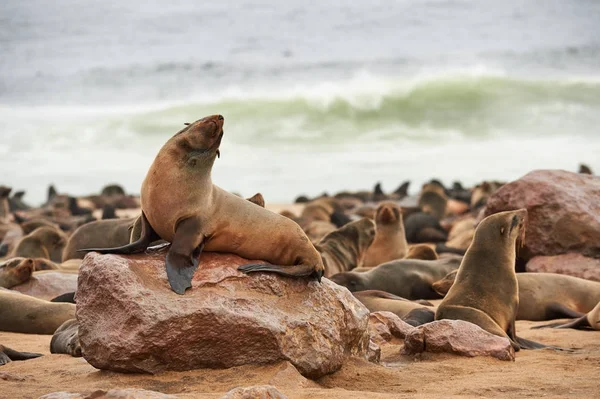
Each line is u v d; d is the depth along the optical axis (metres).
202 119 25.34
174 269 24.98
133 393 17.78
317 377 26.11
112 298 24.94
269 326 25.05
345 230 56.00
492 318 34.53
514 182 56.69
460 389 24.94
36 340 37.22
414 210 99.94
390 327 35.38
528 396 23.86
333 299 27.50
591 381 26.08
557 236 54.59
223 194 26.47
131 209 126.12
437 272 52.25
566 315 44.81
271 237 26.69
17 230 95.50
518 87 194.38
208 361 25.17
